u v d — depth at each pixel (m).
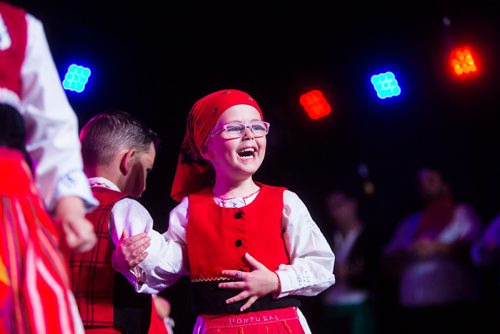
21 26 1.76
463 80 7.98
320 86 8.13
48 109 1.77
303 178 8.29
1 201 1.62
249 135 2.53
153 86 6.94
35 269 1.62
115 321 2.43
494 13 7.62
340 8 7.73
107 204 2.51
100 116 2.74
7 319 1.56
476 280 6.47
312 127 8.25
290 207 2.51
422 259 6.47
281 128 8.20
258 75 7.91
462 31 7.69
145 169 2.76
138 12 6.78
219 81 7.44
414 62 7.95
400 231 6.76
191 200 2.56
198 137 2.63
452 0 7.61
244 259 2.41
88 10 6.48
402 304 6.55
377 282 6.55
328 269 2.48
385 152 8.48
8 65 1.72
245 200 2.52
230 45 7.57
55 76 1.81
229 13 7.43
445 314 6.43
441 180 6.70
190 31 7.25
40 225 1.68
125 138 2.70
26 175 1.70
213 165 2.64
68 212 1.72
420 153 8.44
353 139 8.33
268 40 7.79
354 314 6.46
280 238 2.48
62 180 1.75
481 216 8.26
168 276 2.49
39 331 1.58
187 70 7.20
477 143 8.25
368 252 6.48
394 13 7.75
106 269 2.45
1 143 1.67
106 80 6.62
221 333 2.36
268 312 2.39
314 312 6.65
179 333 4.94
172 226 2.54
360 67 8.07
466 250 6.44
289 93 8.15
